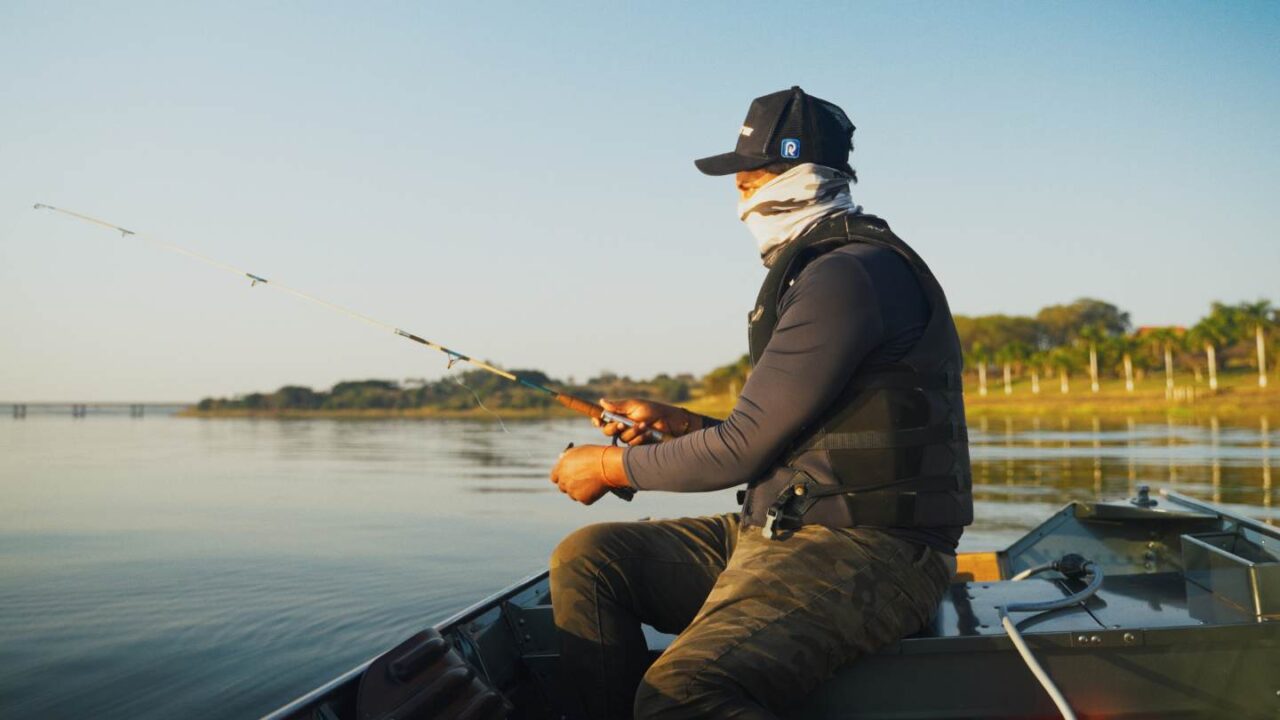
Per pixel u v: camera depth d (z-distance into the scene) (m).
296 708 1.55
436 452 44.19
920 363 1.81
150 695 6.55
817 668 1.72
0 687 6.79
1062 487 20.88
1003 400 112.00
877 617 1.74
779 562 1.76
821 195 1.97
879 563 1.75
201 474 30.11
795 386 1.73
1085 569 2.26
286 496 21.88
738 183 2.11
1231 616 1.92
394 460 37.75
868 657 1.81
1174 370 123.50
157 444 56.34
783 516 1.81
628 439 2.32
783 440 1.77
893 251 1.85
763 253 2.08
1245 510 16.03
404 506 19.19
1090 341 116.06
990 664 1.82
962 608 2.03
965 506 1.87
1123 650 1.83
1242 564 1.96
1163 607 2.00
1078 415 88.81
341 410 180.25
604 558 2.08
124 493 23.44
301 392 187.75
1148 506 3.19
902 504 1.77
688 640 1.74
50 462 37.91
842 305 1.73
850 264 1.77
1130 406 92.88
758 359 1.90
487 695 1.69
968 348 150.75
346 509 18.73
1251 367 114.38
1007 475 24.66
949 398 1.85
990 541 11.95
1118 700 1.82
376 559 12.11
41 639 8.24
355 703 1.76
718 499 19.36
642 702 1.73
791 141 1.98
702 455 1.81
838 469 1.79
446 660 1.74
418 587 10.13
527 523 15.93
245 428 95.56
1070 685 1.82
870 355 1.79
